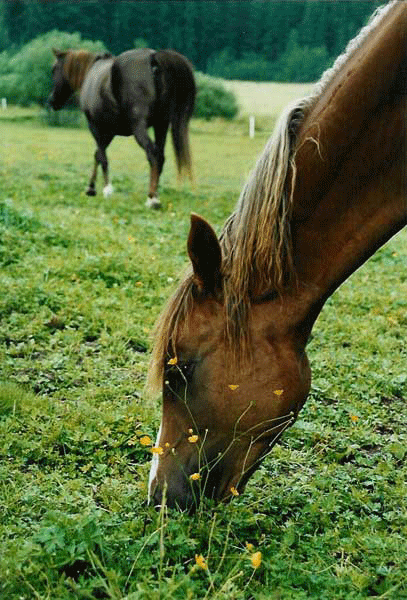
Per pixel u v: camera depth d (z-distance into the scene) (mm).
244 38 54062
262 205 3000
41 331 6117
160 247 9086
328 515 3631
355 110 3006
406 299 7637
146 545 3102
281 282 3047
